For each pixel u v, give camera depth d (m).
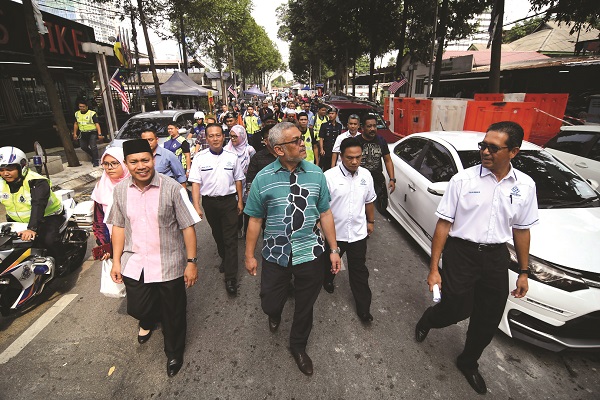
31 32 7.95
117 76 10.90
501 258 2.11
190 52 26.52
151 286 2.38
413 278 3.79
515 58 18.41
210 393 2.31
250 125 9.62
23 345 2.79
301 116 5.72
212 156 3.55
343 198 2.83
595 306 2.33
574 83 13.47
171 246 2.35
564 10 9.91
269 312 2.45
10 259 3.00
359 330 2.93
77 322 3.09
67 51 12.59
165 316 2.41
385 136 8.76
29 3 7.82
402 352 2.67
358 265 2.96
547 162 3.61
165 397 2.29
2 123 11.41
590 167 5.07
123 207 2.27
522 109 6.63
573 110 11.80
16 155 3.04
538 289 2.47
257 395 2.29
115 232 2.37
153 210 2.25
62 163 9.20
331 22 23.39
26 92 12.47
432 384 2.37
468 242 2.13
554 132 7.62
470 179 2.07
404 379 2.41
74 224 3.90
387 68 31.16
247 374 2.47
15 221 3.36
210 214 3.65
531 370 2.49
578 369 2.50
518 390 2.32
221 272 4.00
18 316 3.20
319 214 2.38
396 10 20.50
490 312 2.17
